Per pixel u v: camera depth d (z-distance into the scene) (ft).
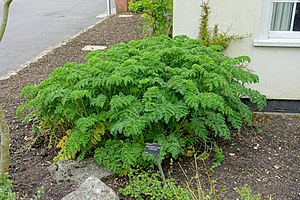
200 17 12.06
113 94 8.98
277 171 8.83
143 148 8.46
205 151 9.28
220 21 11.97
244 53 12.18
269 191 8.05
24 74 16.80
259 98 10.08
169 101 8.52
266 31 11.84
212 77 8.96
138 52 10.13
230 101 9.76
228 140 10.23
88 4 43.16
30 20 32.35
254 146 10.00
